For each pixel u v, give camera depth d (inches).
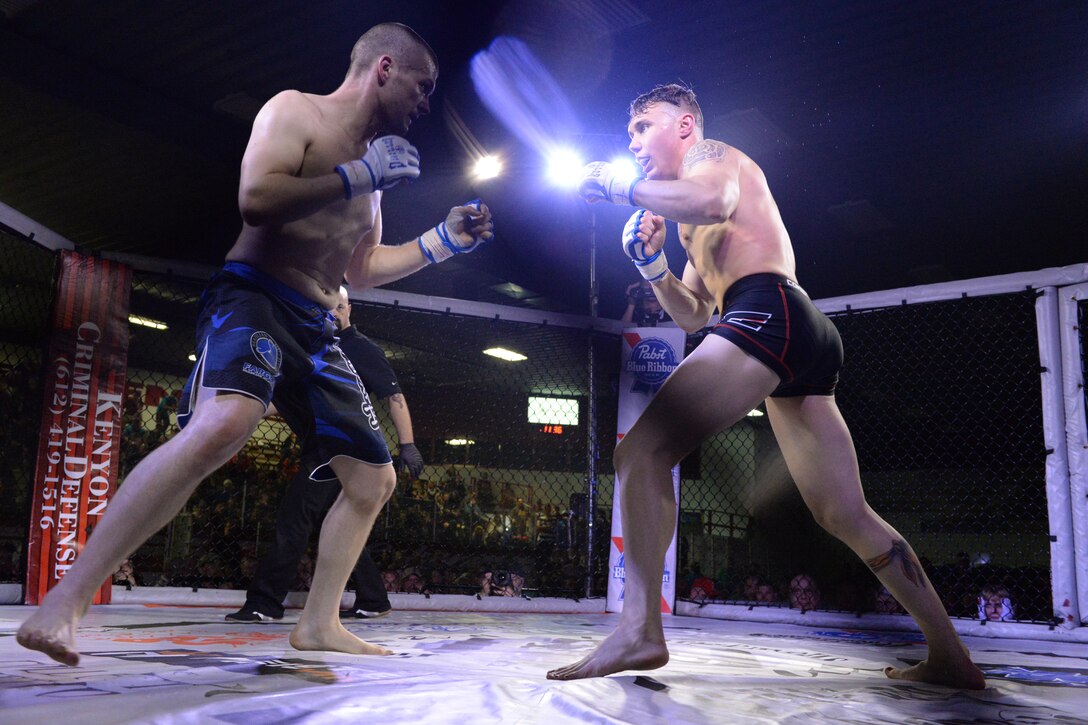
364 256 97.7
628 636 68.4
